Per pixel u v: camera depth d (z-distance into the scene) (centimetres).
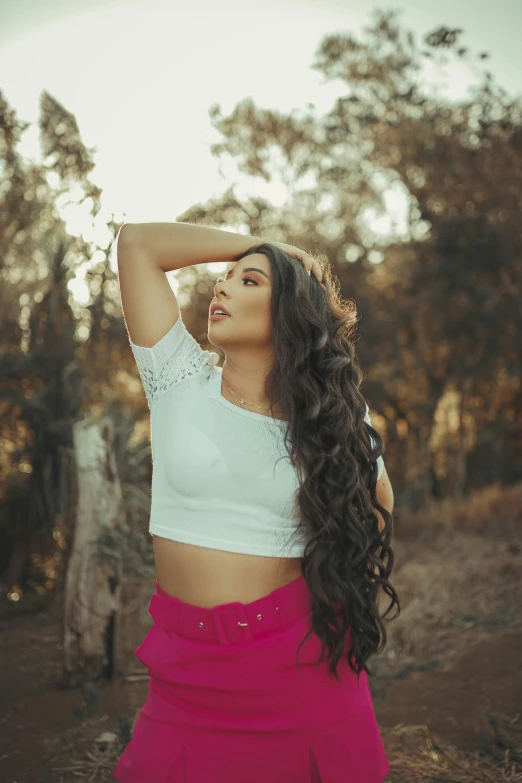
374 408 954
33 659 441
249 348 183
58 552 577
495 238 880
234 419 175
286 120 880
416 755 312
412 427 993
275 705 168
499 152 889
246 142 833
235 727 167
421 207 932
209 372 184
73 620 396
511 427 1037
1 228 621
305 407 179
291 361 181
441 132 912
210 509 170
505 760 302
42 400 612
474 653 437
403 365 970
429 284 920
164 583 178
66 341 620
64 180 494
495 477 1048
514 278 907
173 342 181
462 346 941
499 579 582
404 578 588
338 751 173
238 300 180
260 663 166
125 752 178
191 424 173
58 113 484
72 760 311
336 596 174
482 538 741
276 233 889
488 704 364
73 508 407
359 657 181
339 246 968
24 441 630
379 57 932
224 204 796
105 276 552
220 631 166
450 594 546
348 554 180
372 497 192
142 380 186
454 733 334
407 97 914
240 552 170
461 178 902
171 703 171
